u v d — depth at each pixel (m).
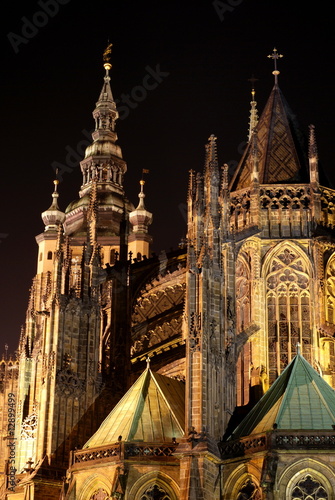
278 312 98.50
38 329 106.62
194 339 83.56
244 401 94.75
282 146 106.62
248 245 100.12
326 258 100.50
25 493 89.50
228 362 88.69
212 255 88.31
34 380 102.12
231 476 80.38
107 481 81.88
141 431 83.88
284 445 77.31
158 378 90.12
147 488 81.31
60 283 97.31
